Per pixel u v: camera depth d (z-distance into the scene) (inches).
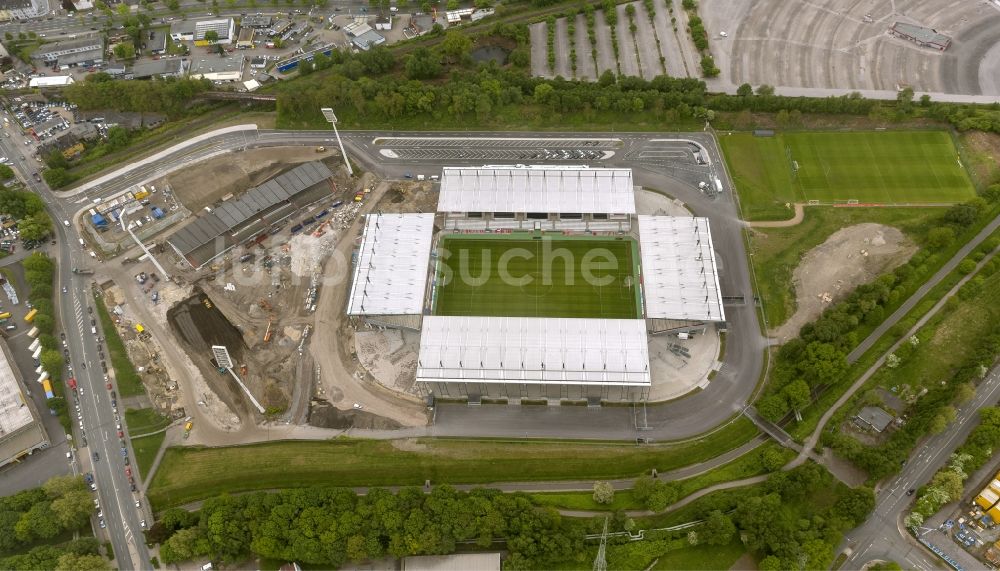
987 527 6205.7
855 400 7057.1
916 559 6117.1
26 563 6151.6
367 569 6299.2
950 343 7411.4
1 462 7052.2
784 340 7603.4
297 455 7111.2
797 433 6899.6
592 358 7101.4
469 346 7273.6
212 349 7824.8
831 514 6250.0
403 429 7219.5
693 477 6752.0
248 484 6983.3
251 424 7391.7
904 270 7751.0
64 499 6555.1
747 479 6697.8
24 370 7844.5
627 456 6894.7
